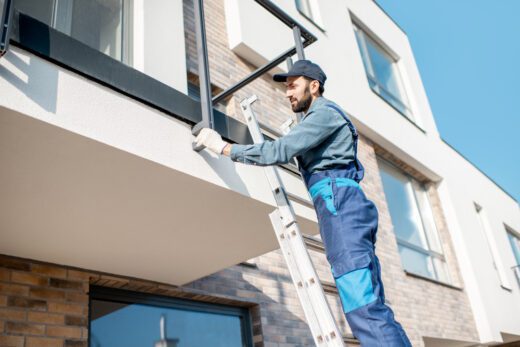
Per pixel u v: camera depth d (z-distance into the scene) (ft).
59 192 7.54
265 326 13.75
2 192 7.38
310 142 5.84
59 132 6.06
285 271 15.31
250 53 18.57
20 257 9.84
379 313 5.06
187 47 16.78
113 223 8.75
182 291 12.32
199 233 9.48
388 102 27.40
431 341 22.98
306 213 9.21
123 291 11.76
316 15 25.05
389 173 26.96
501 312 28.30
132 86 7.08
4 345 8.92
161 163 7.04
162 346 11.90
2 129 5.89
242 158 6.07
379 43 31.48
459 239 28.17
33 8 9.14
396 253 21.72
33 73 5.91
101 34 10.29
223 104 17.26
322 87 6.79
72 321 10.04
